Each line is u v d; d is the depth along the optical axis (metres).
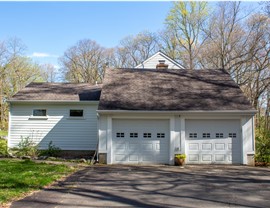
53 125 20.05
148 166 15.01
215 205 7.65
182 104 16.25
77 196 8.41
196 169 14.05
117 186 9.89
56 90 22.23
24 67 46.66
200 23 40.44
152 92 17.53
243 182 10.78
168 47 42.56
